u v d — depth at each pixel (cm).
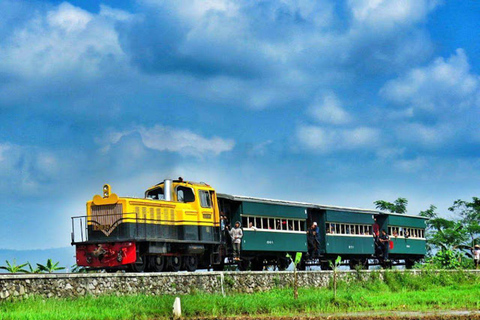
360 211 4156
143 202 2681
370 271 3500
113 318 1852
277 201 3516
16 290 1970
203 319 1942
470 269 4181
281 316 2038
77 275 2141
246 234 3234
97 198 2667
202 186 3022
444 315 1947
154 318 1948
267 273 2925
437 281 3588
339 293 2767
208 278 2611
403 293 2967
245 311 2200
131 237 2588
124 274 2288
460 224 6462
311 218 3862
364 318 1909
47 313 1811
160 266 2744
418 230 4828
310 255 3756
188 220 2873
